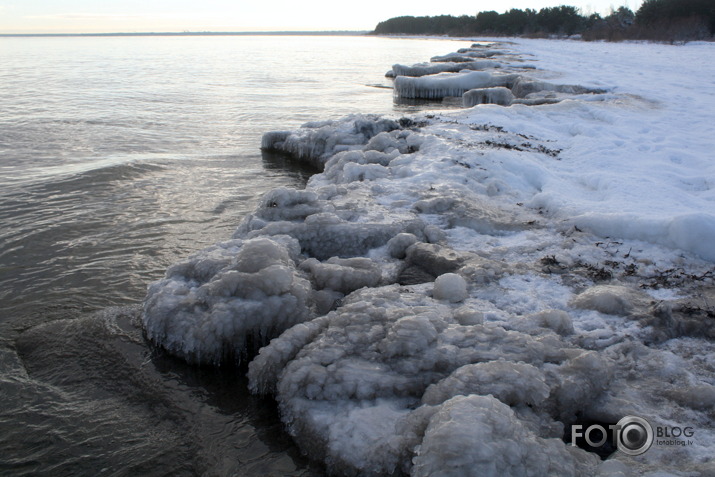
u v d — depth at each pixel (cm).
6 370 425
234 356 432
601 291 460
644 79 2033
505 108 1334
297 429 344
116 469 330
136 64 4447
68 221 770
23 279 586
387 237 607
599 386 356
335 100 2248
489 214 666
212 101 2144
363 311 417
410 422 314
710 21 5125
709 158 906
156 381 411
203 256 524
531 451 267
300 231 602
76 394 397
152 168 1081
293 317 445
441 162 855
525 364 346
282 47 9575
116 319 489
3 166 1092
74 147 1298
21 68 3897
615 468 281
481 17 10731
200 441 351
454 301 461
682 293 480
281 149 1255
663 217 592
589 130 1116
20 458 337
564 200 698
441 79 2377
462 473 250
